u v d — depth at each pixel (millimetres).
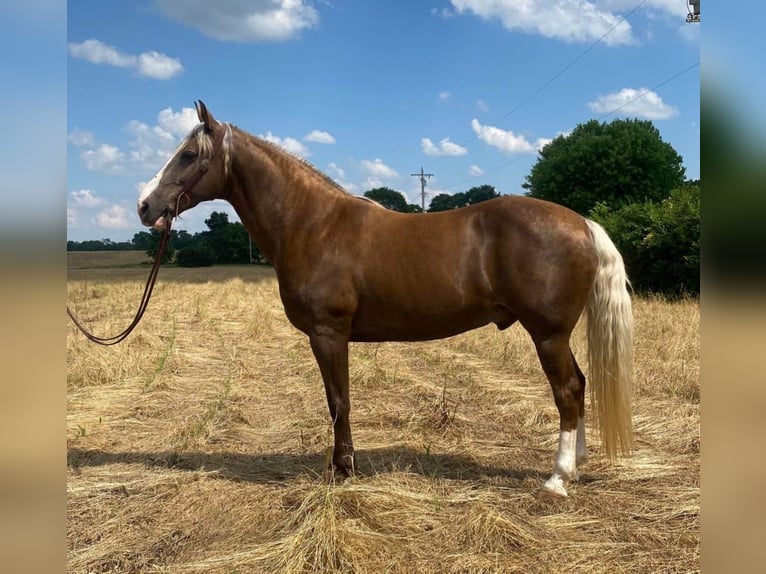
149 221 3834
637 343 8203
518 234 3396
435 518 3236
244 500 3537
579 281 3381
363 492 3381
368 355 8125
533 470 4043
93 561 2885
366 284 3650
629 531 3055
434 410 5285
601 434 3467
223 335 10961
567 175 27266
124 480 3922
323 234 3764
